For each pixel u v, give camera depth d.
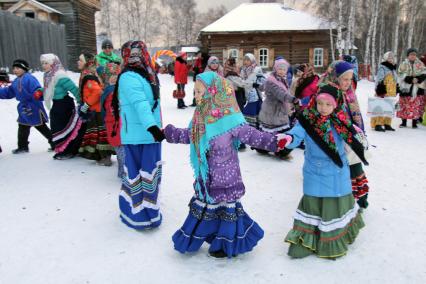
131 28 39.28
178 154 7.11
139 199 4.06
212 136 3.33
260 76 7.61
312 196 3.51
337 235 3.54
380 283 3.25
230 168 3.41
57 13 22.14
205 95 3.35
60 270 3.46
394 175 5.88
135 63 3.96
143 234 4.08
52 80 6.34
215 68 7.76
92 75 5.93
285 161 6.71
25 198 4.99
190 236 3.56
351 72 4.01
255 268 3.45
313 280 3.28
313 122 3.43
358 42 35.81
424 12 31.47
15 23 15.94
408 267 3.46
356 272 3.39
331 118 3.40
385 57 9.09
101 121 6.09
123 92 3.92
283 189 5.33
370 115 9.20
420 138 8.39
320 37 29.00
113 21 39.88
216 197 3.43
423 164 6.44
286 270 3.42
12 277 3.36
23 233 4.09
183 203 4.85
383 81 9.04
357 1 30.66
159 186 4.16
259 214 4.52
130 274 3.40
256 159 6.82
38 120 6.96
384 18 32.12
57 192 5.18
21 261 3.60
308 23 29.16
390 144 7.83
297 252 3.58
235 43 29.12
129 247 3.82
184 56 12.48
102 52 6.53
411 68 9.31
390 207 4.71
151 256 3.67
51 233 4.09
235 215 3.49
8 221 4.36
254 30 28.47
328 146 3.39
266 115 6.83
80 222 4.34
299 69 7.06
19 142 7.05
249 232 3.59
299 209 3.62
